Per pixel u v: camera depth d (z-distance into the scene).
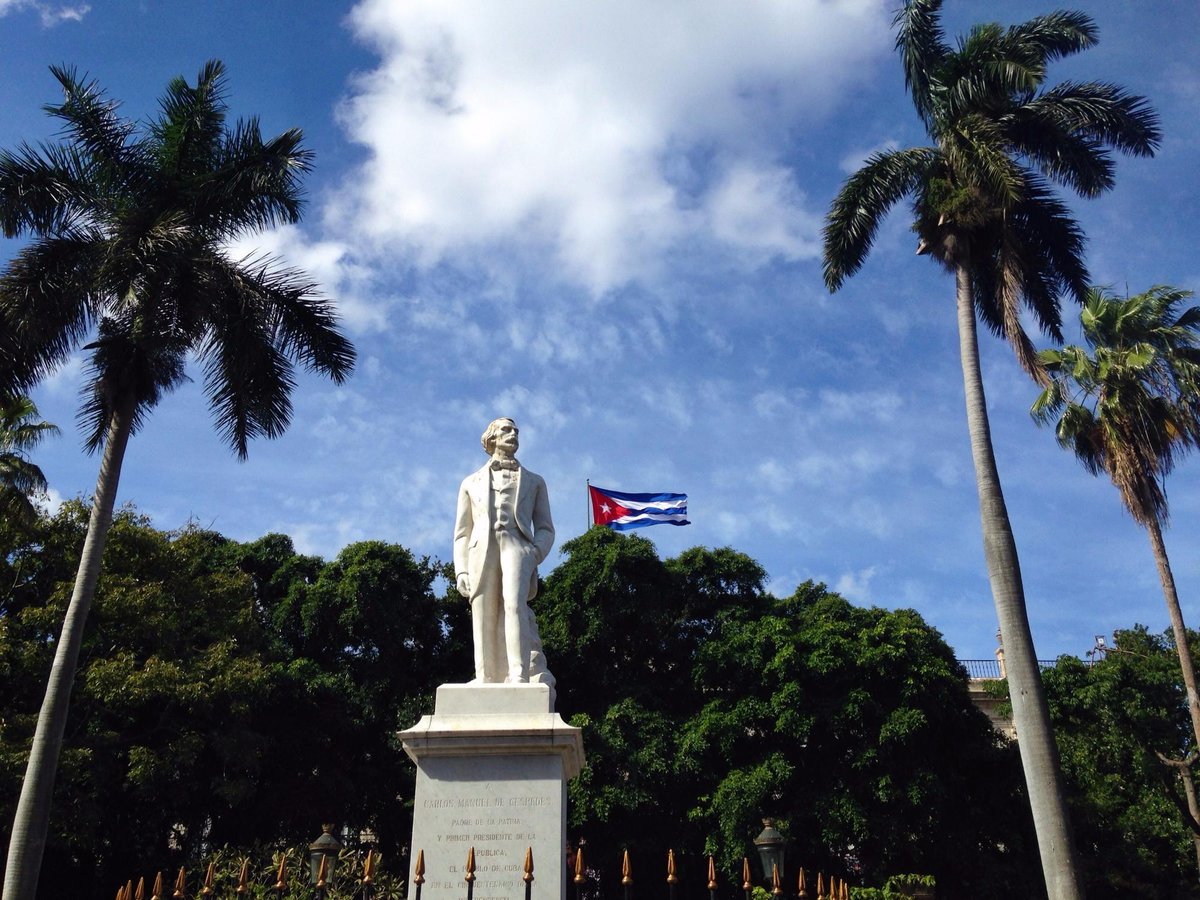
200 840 22.59
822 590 25.80
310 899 15.08
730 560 25.78
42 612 19.31
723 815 21.14
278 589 25.23
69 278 15.95
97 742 19.20
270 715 22.45
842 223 18.45
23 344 15.90
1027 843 22.39
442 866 7.68
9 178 16.08
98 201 16.58
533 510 9.58
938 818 21.42
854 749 22.02
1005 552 15.71
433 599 25.55
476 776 7.93
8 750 17.61
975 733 23.00
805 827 21.27
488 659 8.93
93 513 15.86
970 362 17.14
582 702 24.52
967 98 17.95
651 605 24.36
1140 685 24.64
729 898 21.30
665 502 31.06
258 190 16.69
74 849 21.38
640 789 21.72
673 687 24.81
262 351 16.95
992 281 18.61
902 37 18.84
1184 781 23.73
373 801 23.70
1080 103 17.86
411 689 24.42
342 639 24.17
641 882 22.59
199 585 21.86
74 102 16.78
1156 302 22.34
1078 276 18.73
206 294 16.12
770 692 23.11
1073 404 22.17
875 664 22.23
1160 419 21.20
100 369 16.25
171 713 20.61
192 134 17.16
